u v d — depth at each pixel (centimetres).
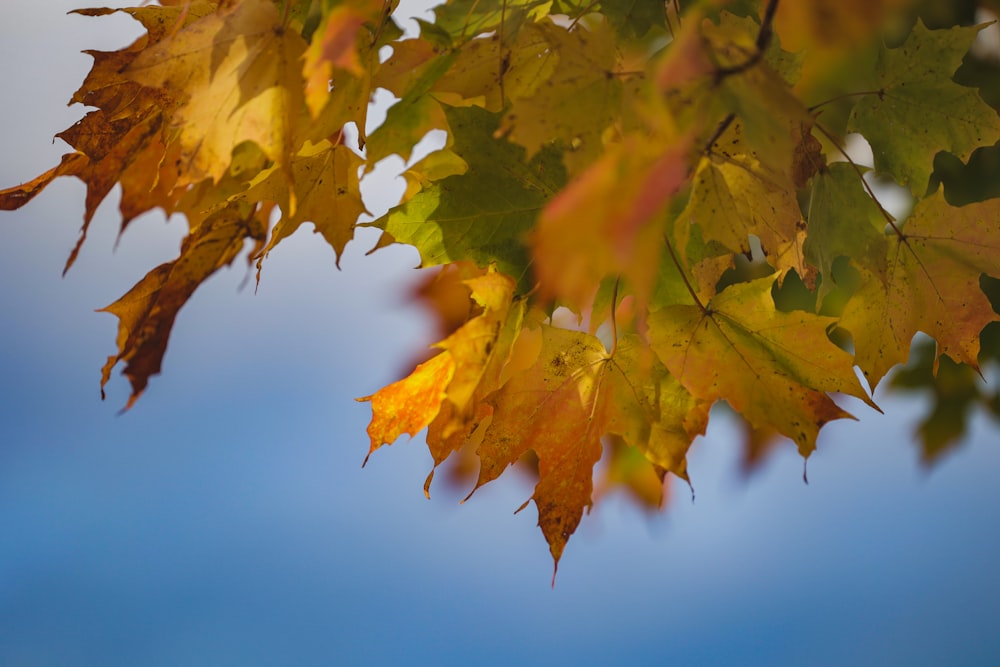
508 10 187
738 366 186
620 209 169
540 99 177
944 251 189
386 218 187
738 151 183
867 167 188
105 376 183
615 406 186
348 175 186
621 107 177
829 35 171
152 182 186
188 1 180
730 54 173
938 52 189
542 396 186
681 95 173
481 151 186
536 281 186
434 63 186
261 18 180
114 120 185
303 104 182
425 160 191
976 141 189
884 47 189
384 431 183
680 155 170
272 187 185
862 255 189
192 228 185
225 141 180
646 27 185
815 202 187
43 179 185
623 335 187
